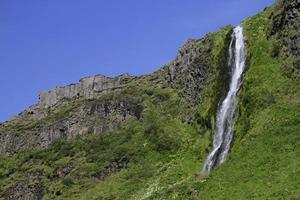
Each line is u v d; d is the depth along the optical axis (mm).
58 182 122438
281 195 63031
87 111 139875
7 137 149875
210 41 121562
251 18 108750
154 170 108062
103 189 110625
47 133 141625
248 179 70938
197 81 118938
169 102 126875
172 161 105500
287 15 95812
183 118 117375
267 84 89938
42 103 163125
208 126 105500
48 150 136250
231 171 75688
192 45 129125
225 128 97312
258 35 102000
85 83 158750
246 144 80312
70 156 129500
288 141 74375
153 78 145250
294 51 91438
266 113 84312
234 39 107125
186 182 92000
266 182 67875
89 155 126062
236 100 96938
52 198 118188
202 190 76812
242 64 101312
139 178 107938
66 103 155875
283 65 91625
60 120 141500
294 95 85062
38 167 130875
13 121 159250
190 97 120000
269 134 78062
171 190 87688
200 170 96438
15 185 129250
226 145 93750
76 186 117688
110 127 132125
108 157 120750
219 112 101875
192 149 104438
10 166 137375
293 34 92625
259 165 72625
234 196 68688
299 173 66188
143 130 123438
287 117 80125
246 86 92500
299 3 94125
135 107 132125
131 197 100750
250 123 85688
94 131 133750
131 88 143375
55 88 163875
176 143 111688
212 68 114500
